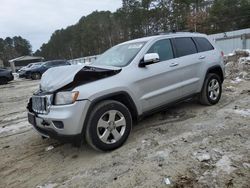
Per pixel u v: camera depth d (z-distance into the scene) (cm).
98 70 436
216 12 4994
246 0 5047
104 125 421
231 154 380
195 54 588
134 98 459
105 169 382
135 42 538
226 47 2508
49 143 511
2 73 2169
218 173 338
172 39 556
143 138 471
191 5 5706
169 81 518
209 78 614
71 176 377
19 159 458
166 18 6162
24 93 1366
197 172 345
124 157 408
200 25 4666
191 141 437
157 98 498
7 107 982
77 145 416
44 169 410
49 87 425
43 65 2423
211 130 475
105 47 8800
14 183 382
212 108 611
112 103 426
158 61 508
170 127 512
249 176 325
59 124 400
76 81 421
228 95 733
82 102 397
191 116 566
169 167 365
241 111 567
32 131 607
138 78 466
